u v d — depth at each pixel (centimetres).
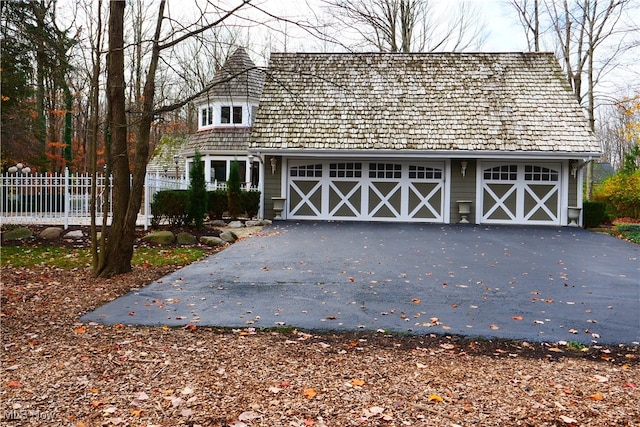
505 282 776
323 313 586
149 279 771
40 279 762
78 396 346
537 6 2691
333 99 1778
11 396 345
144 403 336
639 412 335
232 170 1658
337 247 1123
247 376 387
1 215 1301
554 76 1800
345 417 320
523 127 1653
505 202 1686
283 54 1934
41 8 1278
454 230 1495
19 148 2020
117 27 762
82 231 1243
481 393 362
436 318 568
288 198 1748
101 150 2486
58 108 2462
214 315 571
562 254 1063
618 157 4484
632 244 1230
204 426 306
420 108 1734
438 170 1708
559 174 1666
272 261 939
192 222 1336
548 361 439
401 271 855
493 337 504
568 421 320
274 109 1758
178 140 2908
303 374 393
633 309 620
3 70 1587
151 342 470
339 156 1697
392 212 1727
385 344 478
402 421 316
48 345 456
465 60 1880
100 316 562
